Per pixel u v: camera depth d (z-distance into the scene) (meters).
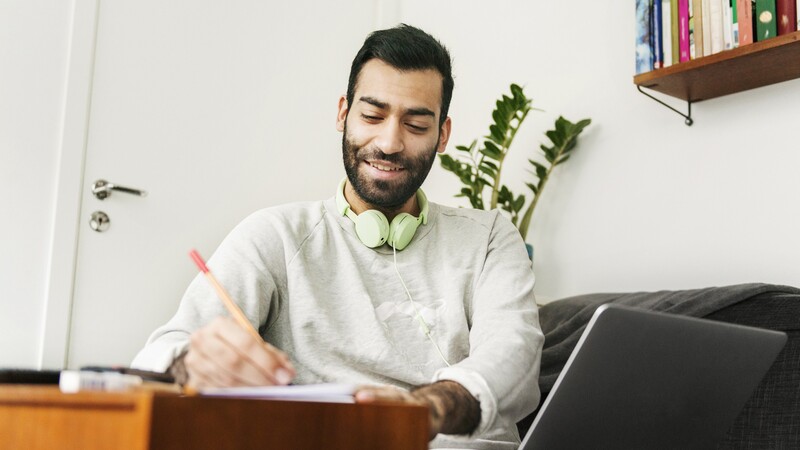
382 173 1.36
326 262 1.36
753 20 1.92
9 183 2.28
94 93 2.45
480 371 1.00
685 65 2.01
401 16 3.31
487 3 2.96
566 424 0.93
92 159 2.43
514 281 1.39
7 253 2.26
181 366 0.92
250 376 0.72
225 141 2.75
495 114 2.44
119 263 2.46
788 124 2.00
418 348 1.33
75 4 2.42
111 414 0.58
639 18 2.17
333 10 3.11
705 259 2.14
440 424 0.85
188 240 2.62
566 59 2.62
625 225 2.36
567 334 1.88
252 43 2.85
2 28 2.31
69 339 2.34
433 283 1.40
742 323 1.55
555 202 2.58
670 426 1.04
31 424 0.62
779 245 1.98
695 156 2.20
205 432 0.59
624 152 2.39
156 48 2.60
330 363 1.28
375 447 0.68
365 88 1.36
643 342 0.93
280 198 2.89
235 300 1.23
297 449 0.64
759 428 1.46
